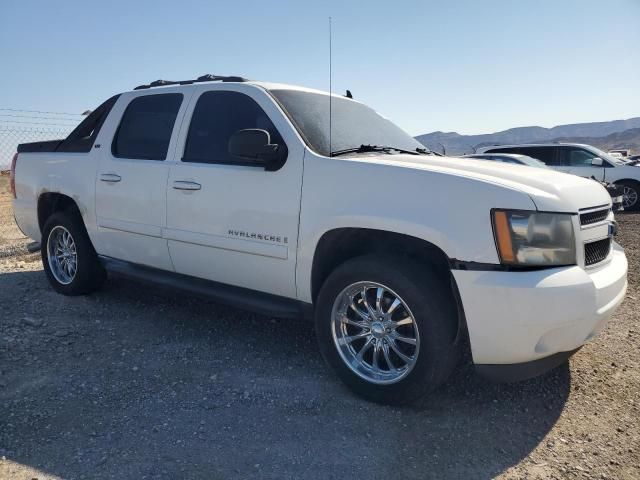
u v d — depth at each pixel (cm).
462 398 331
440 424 302
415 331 302
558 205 287
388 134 437
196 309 490
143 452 269
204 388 339
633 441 288
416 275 299
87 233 499
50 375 354
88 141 496
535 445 283
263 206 358
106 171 464
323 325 337
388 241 326
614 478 256
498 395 336
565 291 273
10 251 741
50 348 398
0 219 1189
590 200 314
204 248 396
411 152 411
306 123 373
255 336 429
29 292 534
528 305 272
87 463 259
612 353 403
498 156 1329
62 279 527
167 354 391
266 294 378
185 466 258
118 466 257
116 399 324
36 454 266
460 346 314
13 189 573
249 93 389
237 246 373
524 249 278
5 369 361
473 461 268
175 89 438
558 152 1544
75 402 319
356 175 323
